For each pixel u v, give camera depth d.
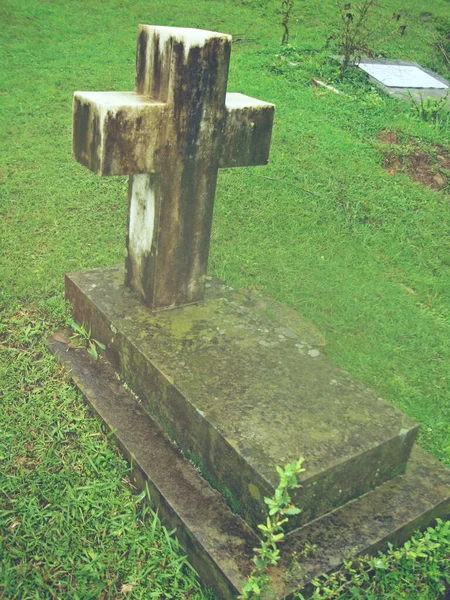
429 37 11.28
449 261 5.18
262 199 5.65
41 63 8.47
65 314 4.02
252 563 2.49
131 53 9.16
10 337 3.90
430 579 2.72
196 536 2.59
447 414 3.63
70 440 3.23
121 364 3.45
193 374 3.03
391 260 5.14
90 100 2.86
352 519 2.70
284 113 7.37
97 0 10.95
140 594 2.54
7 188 5.55
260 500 2.52
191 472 2.94
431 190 6.20
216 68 3.03
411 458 3.10
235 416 2.78
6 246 4.79
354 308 4.38
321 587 2.44
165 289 3.46
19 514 2.80
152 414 3.26
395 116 7.61
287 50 9.41
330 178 6.05
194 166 3.20
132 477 3.05
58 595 2.49
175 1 11.37
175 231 3.32
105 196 5.59
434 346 4.22
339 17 11.42
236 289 4.12
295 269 4.77
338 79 8.65
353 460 2.63
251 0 11.64
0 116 6.84
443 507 2.87
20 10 10.09
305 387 3.02
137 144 2.96
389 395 3.70
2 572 2.52
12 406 3.36
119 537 2.75
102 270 4.00
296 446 2.64
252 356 3.20
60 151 6.28
